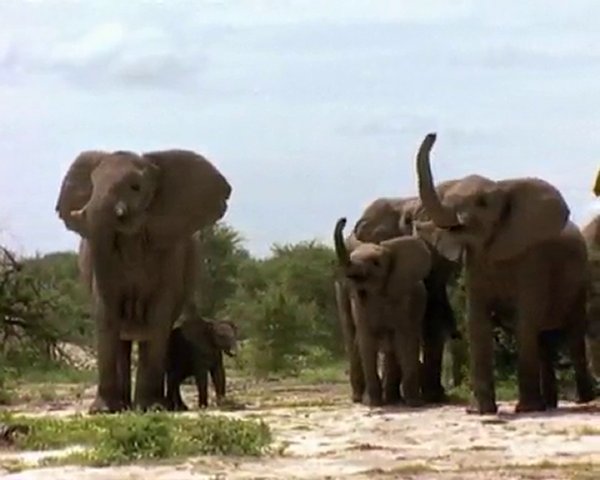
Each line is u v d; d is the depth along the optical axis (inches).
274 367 1807.3
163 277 1077.8
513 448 815.7
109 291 1055.6
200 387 1195.9
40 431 856.9
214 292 2332.7
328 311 2155.5
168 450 778.8
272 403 1206.3
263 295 1995.6
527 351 1013.8
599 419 948.6
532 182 1007.0
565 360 1261.1
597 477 702.5
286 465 749.3
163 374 1086.4
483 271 1012.5
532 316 1013.2
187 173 1087.6
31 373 1565.0
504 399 1192.8
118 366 1068.5
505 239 1000.9
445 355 1422.2
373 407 1106.7
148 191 1068.5
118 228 1047.0
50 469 735.7
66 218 1087.6
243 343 1892.2
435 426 926.4
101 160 1081.4
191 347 1193.4
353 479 698.8
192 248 1130.0
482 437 864.9
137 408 1067.3
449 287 1301.7
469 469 730.8
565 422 932.0
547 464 745.0
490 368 1011.9
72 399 1296.8
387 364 1144.8
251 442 796.0
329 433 897.5
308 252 2354.8
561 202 1002.7
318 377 1701.5
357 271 1106.1
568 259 1049.5
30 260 1528.1
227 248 2394.2
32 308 1400.1
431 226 1055.6
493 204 1000.9
